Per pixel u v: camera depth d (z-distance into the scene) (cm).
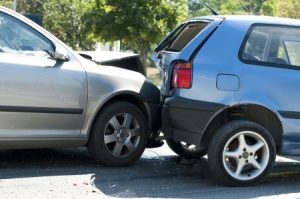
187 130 671
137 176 706
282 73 675
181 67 666
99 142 722
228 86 658
